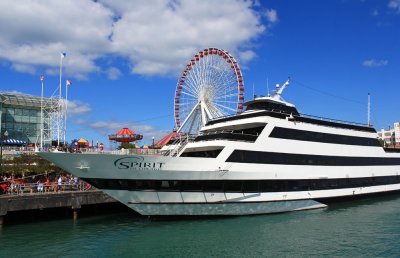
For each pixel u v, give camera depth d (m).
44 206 29.69
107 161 25.88
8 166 39.00
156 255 21.23
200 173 27.36
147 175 26.67
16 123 67.19
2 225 27.80
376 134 42.31
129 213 33.78
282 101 35.47
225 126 33.72
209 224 27.45
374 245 22.64
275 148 31.00
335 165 35.81
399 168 44.69
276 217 29.91
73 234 25.77
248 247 22.36
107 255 21.28
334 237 24.50
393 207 35.91
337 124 37.44
